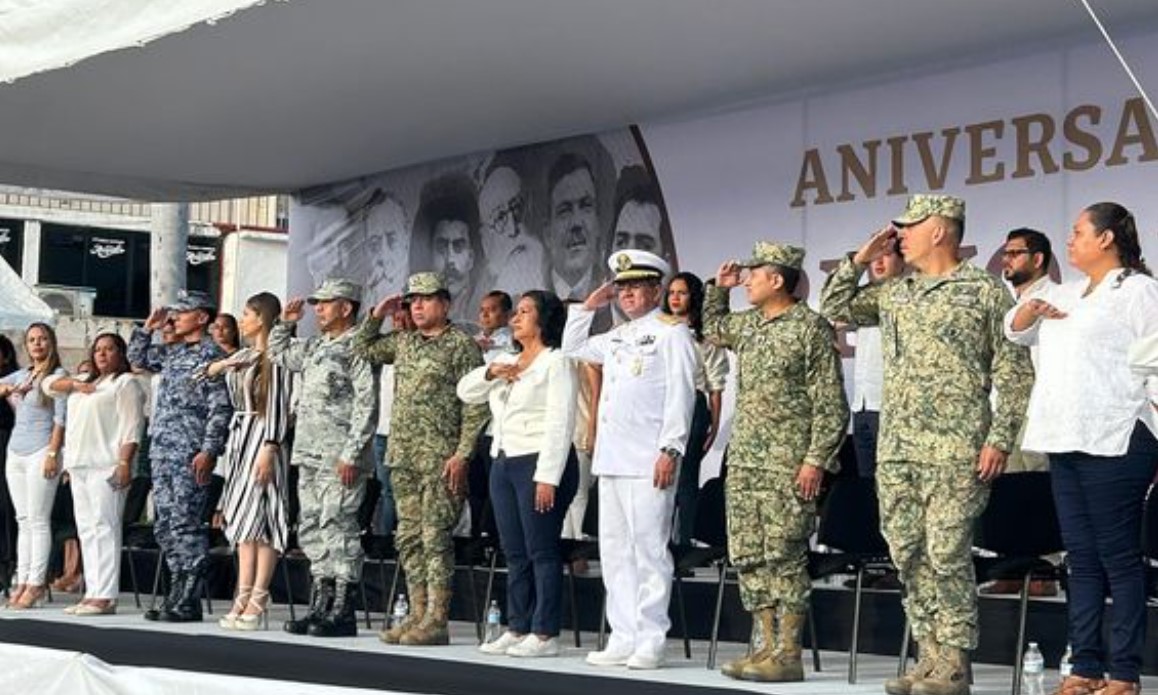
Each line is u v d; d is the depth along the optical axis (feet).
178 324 29.73
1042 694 19.85
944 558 18.67
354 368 27.04
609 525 22.91
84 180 39.99
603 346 23.82
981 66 28.68
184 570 29.48
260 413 28.22
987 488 18.83
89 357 31.22
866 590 25.32
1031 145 28.04
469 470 26.71
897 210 29.86
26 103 32.48
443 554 25.80
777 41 27.78
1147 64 26.55
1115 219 17.90
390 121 34.01
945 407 18.78
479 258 37.09
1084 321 17.69
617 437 22.72
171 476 29.40
